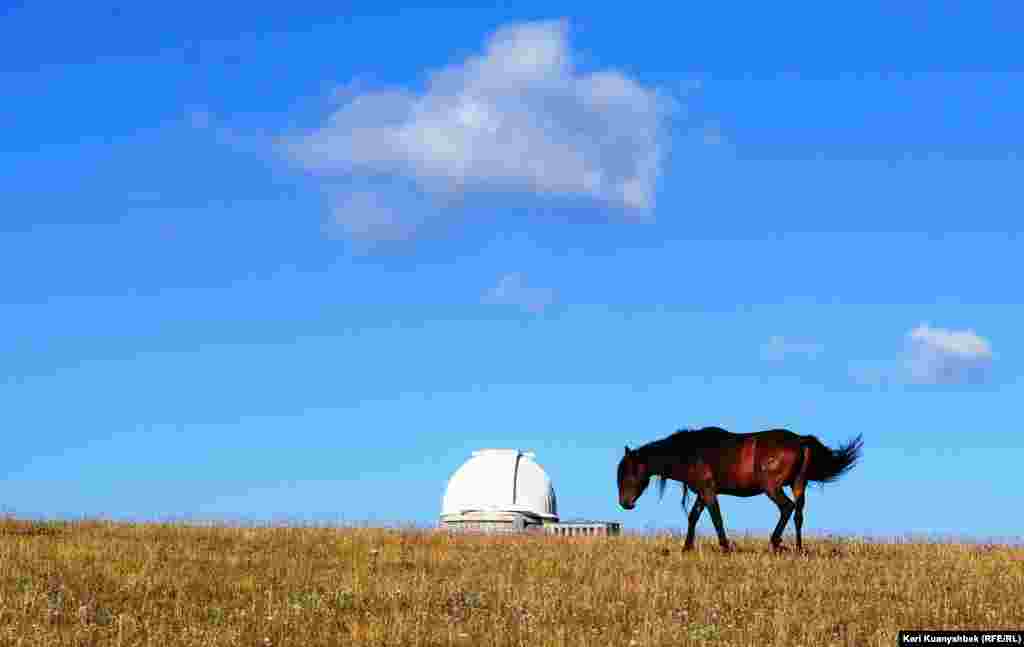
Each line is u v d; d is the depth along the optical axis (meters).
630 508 28.89
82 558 25.17
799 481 27.69
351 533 31.70
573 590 21.62
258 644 17.45
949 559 26.64
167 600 20.77
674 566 25.17
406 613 19.59
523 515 61.25
